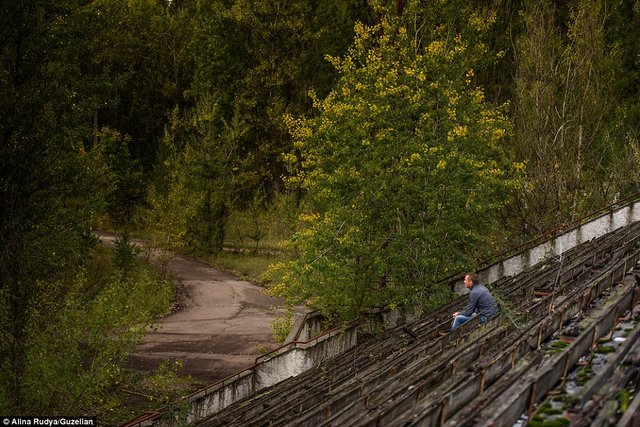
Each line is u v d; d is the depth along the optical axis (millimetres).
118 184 41406
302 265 16438
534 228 24109
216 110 40719
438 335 13641
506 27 31328
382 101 18547
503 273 20453
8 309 11000
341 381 11359
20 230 12680
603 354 7000
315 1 48969
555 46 26781
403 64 20266
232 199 41344
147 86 53719
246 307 26641
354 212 16984
